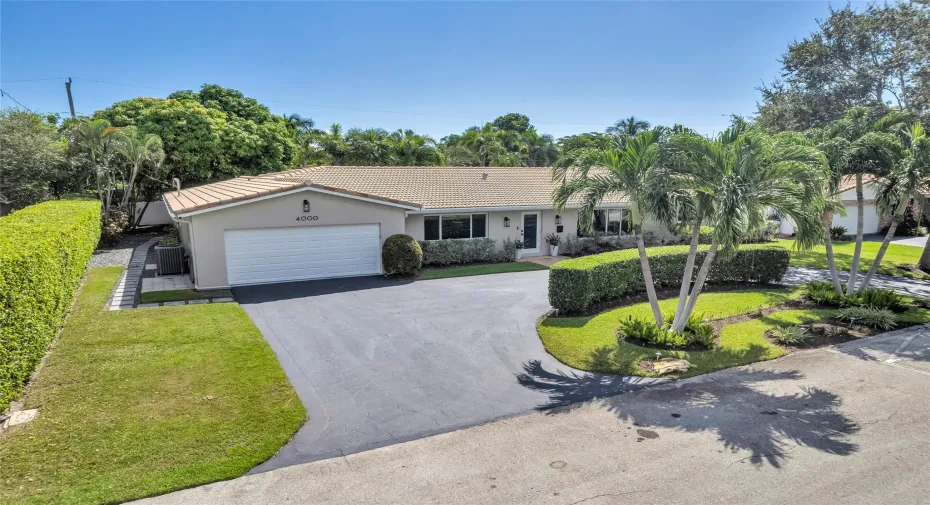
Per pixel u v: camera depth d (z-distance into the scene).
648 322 10.60
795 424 6.77
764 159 8.92
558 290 11.96
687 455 5.96
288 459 5.86
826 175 10.46
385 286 15.45
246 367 8.47
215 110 30.67
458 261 20.02
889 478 5.45
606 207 23.19
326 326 11.16
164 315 11.51
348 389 7.89
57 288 9.16
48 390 7.37
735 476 5.50
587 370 8.77
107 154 23.62
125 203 25.34
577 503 5.03
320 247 16.23
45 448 5.82
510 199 21.23
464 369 8.77
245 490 5.24
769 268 15.99
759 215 8.59
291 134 41.12
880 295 12.92
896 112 13.00
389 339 10.32
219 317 11.41
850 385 8.12
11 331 6.61
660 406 7.37
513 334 10.72
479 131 51.41
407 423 6.80
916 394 7.75
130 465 5.56
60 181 23.89
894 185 12.50
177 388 7.57
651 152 9.30
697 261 15.48
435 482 5.42
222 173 29.83
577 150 10.28
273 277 15.68
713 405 7.39
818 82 28.75
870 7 27.03
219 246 14.75
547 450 6.10
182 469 5.52
